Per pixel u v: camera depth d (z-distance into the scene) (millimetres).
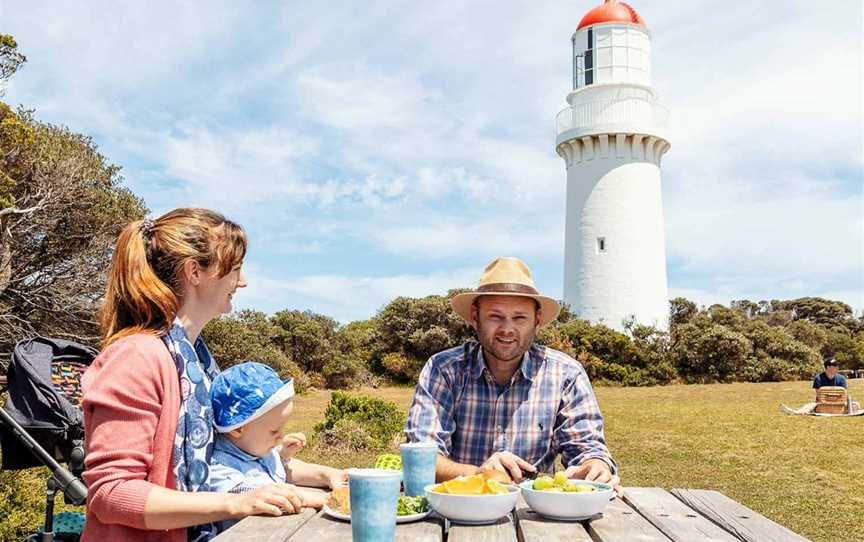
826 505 7652
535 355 3576
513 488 2559
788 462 10398
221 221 2426
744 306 63562
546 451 3508
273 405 2445
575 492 2412
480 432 3525
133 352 2098
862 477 9250
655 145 36156
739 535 2320
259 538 2117
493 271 3389
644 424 15406
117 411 2039
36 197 18156
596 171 35438
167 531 2090
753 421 15820
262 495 2176
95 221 19672
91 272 19594
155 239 2311
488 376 3525
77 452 3303
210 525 2379
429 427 3428
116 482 1993
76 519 3584
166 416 2121
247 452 2506
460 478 2516
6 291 18156
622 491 2967
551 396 3502
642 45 36062
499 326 3340
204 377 2320
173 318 2262
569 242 36719
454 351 3643
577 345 31844
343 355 31859
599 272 35031
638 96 35188
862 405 20859
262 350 26812
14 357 3406
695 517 2529
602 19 35812
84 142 20656
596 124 34875
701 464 10242
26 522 4863
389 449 11547
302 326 30922
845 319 61188
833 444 12180
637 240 34969
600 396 24750
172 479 2162
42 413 3291
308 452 11258
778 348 34688
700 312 43250
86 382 2102
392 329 34438
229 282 2424
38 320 19016
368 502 1967
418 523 2396
